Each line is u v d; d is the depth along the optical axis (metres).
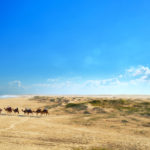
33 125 29.47
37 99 81.19
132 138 23.36
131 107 49.75
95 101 58.62
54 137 22.48
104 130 27.92
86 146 19.23
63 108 53.09
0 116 36.81
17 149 16.73
